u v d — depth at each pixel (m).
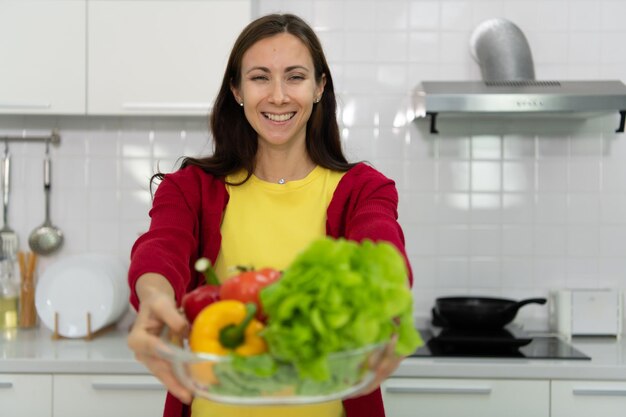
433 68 2.87
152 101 2.59
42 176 2.93
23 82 2.59
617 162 2.87
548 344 2.60
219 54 2.58
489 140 2.88
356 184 1.45
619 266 2.87
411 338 0.92
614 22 2.86
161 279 1.16
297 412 1.40
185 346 0.98
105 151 2.92
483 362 2.32
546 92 2.52
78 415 2.34
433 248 2.88
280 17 1.43
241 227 1.48
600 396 2.30
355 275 0.82
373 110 2.88
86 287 2.68
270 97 1.39
